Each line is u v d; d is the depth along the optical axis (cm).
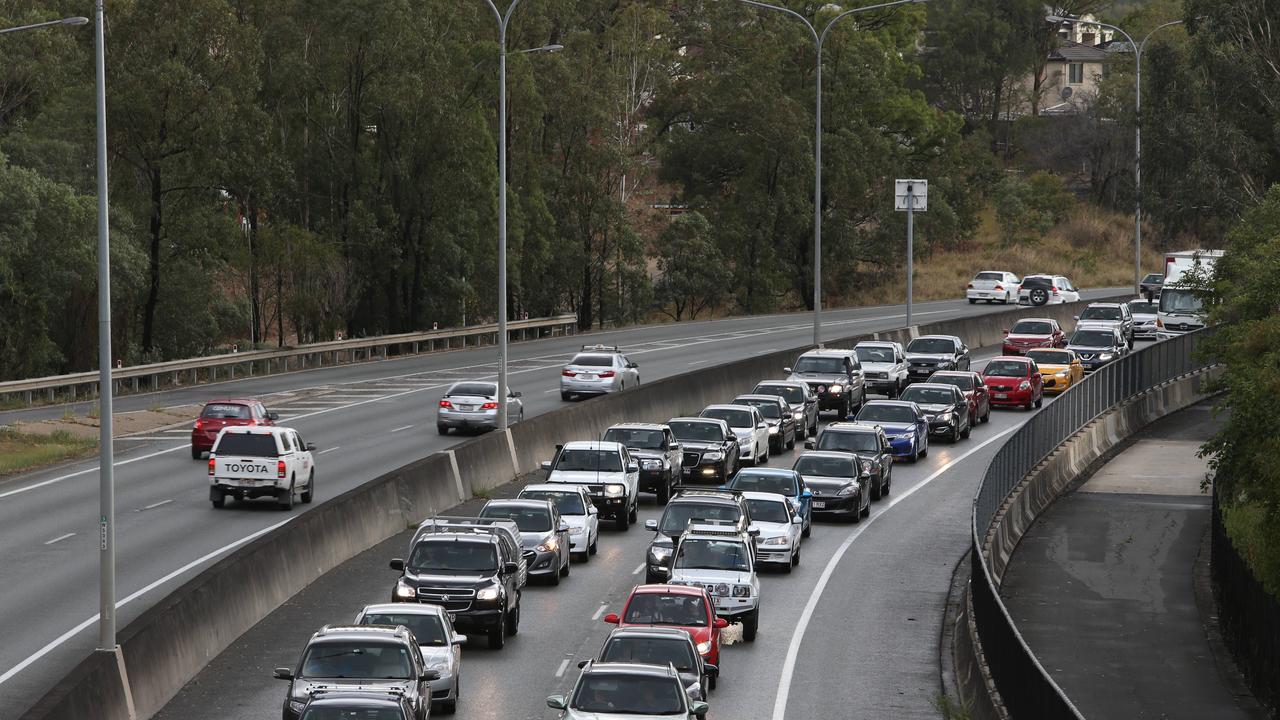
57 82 16525
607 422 11938
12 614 6394
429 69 19500
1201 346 9088
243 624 6294
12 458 10444
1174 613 7838
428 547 6488
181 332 18012
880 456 10419
